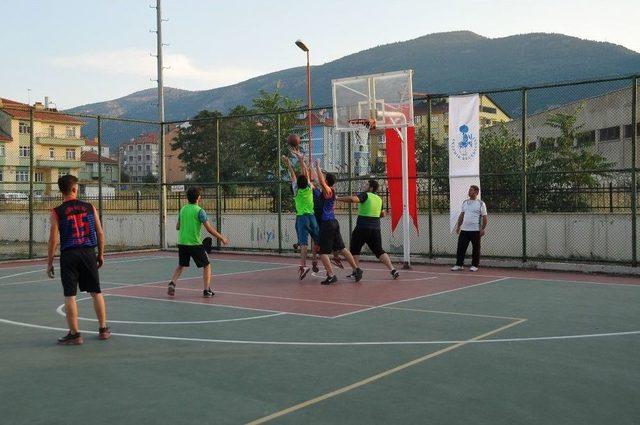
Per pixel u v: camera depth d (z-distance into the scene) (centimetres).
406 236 1589
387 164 1719
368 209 1367
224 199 2223
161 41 2467
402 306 1048
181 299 1144
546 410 525
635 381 608
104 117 1973
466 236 1548
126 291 1253
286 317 959
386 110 1580
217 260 1873
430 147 1673
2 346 779
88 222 800
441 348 748
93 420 513
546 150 2041
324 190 1302
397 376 629
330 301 1105
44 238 2669
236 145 2912
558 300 1107
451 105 1598
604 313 977
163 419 514
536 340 788
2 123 3903
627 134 2692
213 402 555
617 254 1609
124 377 638
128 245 2442
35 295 1216
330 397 564
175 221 2262
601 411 522
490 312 989
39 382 623
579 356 706
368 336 819
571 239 1672
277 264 1756
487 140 2022
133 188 2491
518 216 1748
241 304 1083
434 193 1833
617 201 1698
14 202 2772
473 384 600
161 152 2191
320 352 734
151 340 806
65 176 797
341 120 1642
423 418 507
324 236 1311
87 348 765
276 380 620
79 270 798
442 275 1476
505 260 1616
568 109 2816
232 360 701
